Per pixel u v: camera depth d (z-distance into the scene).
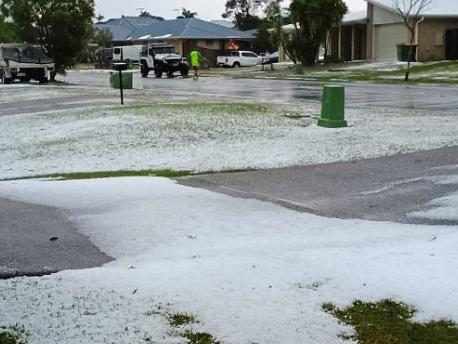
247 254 5.60
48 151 12.86
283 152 11.47
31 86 34.62
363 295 4.58
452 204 7.53
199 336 4.01
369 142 12.23
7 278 5.25
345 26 52.47
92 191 8.50
